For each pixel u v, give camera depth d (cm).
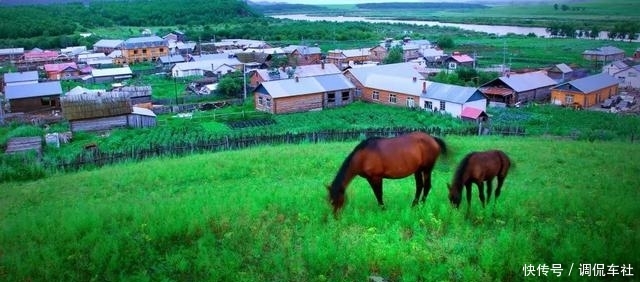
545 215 1194
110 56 10138
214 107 5894
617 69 7100
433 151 1213
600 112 5056
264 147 3017
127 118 4756
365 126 4434
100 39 12700
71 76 8575
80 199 1770
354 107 5675
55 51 10719
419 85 5531
